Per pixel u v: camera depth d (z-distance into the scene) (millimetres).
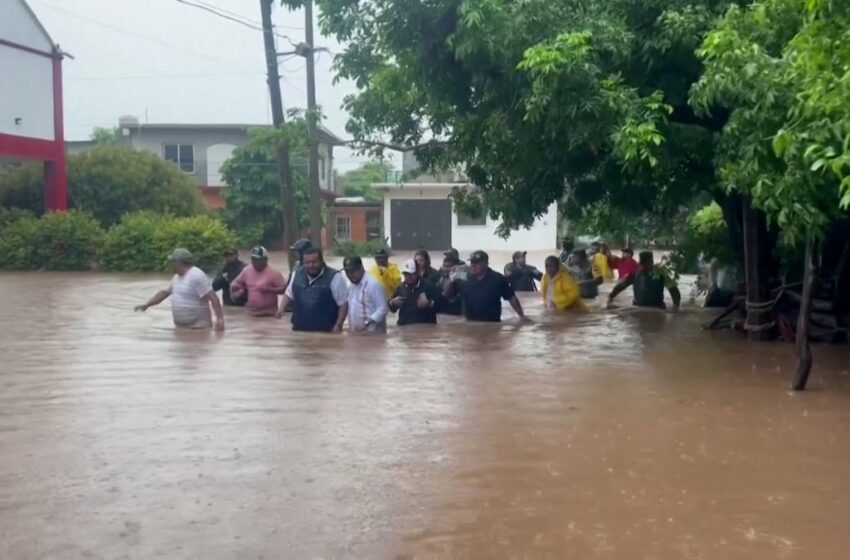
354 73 17250
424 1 12258
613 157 12055
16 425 7320
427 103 16250
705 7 11336
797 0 8914
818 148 7816
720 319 13961
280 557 4711
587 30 10969
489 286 14461
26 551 4762
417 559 4703
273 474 6066
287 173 23906
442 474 6086
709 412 7879
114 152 43094
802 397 8516
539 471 6156
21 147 33219
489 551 4809
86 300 18750
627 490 5781
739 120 9766
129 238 31156
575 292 16391
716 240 16875
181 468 6188
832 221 10594
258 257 14719
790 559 4727
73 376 9453
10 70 32656
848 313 12273
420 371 9867
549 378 9484
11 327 13594
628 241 27375
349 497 5625
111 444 6762
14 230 31781
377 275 16219
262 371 9781
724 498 5637
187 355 10852
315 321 13008
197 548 4816
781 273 13078
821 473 6133
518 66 10773
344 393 8617
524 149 13219
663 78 11766
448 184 48438
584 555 4766
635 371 9938
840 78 7062
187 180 44812
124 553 4742
